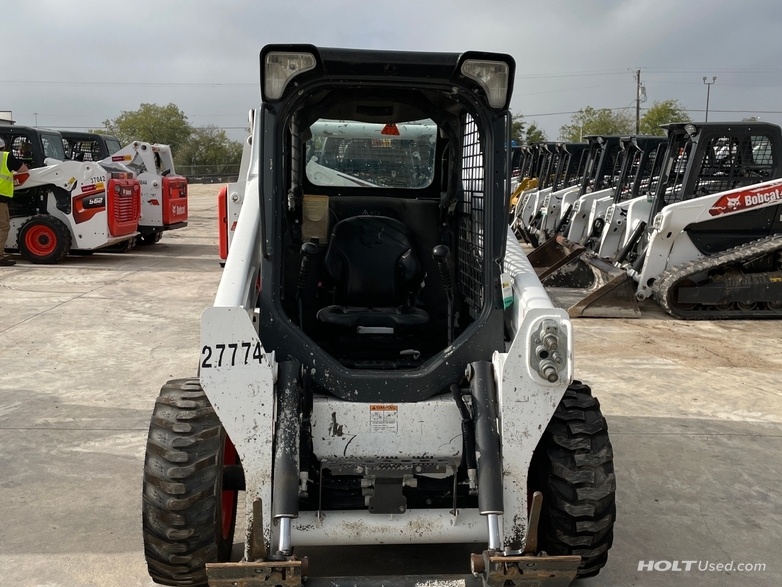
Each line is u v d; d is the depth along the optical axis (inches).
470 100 121.5
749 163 380.2
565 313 112.2
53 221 477.7
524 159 769.6
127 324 324.2
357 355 143.5
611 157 553.0
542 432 114.0
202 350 109.7
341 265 145.9
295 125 140.6
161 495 113.1
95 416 214.4
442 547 146.3
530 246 677.3
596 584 136.4
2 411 217.3
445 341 151.6
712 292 366.6
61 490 168.1
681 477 183.3
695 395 246.4
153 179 572.4
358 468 115.1
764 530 158.4
